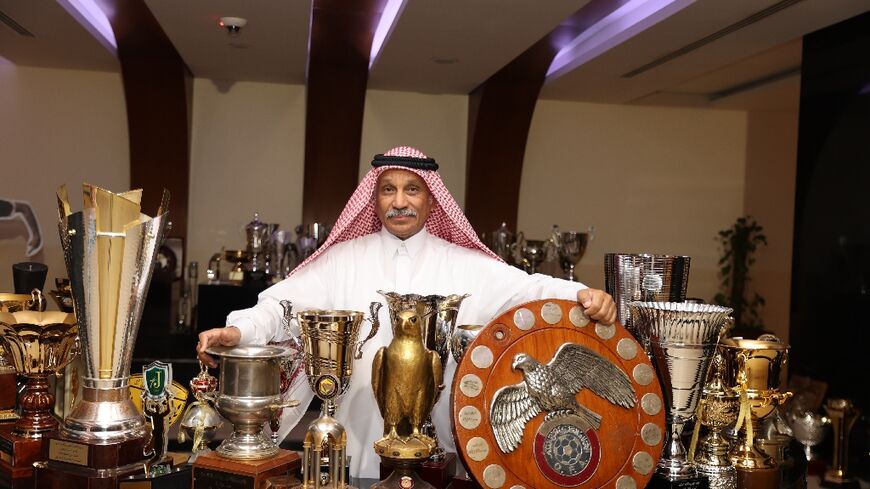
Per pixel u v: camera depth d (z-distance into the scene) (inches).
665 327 71.3
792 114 329.7
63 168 288.5
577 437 67.2
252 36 224.7
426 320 68.7
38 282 116.6
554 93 298.8
